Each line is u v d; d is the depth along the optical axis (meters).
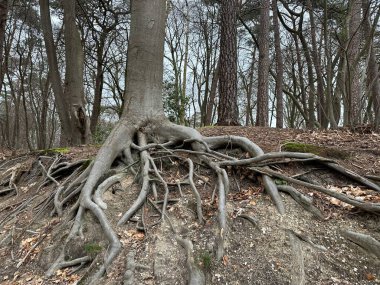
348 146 5.27
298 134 6.27
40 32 18.36
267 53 12.28
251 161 4.43
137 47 5.57
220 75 9.09
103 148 4.96
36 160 6.79
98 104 16.27
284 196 4.07
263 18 12.41
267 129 7.11
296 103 14.62
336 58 11.34
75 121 8.30
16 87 23.98
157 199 4.36
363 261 3.16
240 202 4.08
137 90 5.55
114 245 3.57
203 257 3.29
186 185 4.57
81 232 3.95
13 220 4.96
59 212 4.61
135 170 4.91
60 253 3.82
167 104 14.28
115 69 19.52
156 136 5.46
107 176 4.78
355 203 3.62
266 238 3.52
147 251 3.52
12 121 30.81
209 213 3.93
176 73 19.98
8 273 3.85
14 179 6.46
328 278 3.05
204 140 5.25
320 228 3.57
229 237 3.55
